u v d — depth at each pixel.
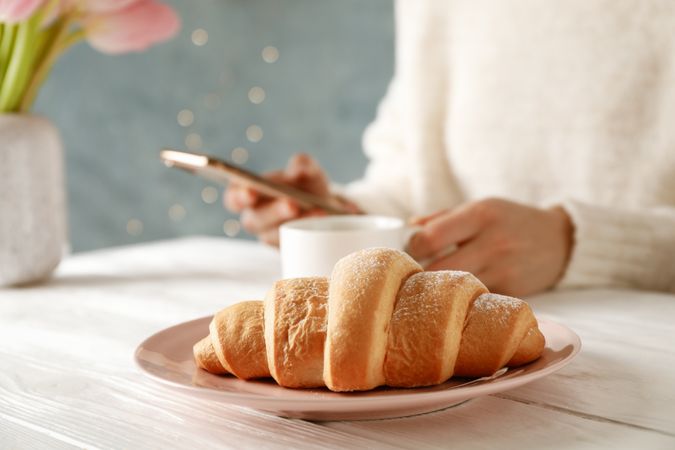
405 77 1.48
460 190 1.46
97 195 2.87
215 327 0.83
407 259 0.82
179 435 0.81
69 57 2.83
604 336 0.92
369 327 0.79
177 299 1.07
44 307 1.07
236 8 2.46
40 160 1.15
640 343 0.91
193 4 2.54
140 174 2.77
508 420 0.80
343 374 0.79
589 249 1.07
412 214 1.46
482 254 1.04
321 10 2.26
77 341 0.96
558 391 0.83
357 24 2.19
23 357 0.93
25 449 0.81
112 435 0.81
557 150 1.35
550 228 1.07
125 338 0.96
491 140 1.40
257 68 2.44
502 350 0.80
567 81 1.33
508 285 1.04
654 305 1.00
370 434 0.80
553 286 1.07
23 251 1.14
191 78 2.60
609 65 1.30
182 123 2.64
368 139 1.55
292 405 0.75
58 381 0.89
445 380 0.81
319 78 2.30
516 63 1.37
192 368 0.85
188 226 2.69
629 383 0.84
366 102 2.21
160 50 2.64
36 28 1.13
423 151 1.45
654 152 1.28
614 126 1.30
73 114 2.86
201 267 1.20
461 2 1.43
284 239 0.98
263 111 2.46
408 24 1.48
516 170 1.39
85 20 1.17
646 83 1.28
